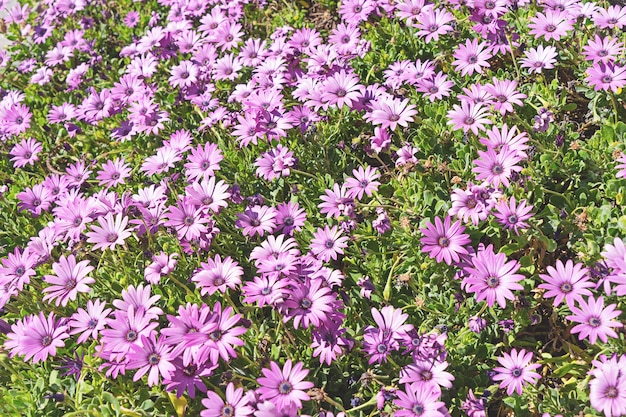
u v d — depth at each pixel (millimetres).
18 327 1060
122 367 988
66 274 1081
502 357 1060
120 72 1583
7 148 1475
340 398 1049
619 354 989
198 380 970
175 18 1566
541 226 1116
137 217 1147
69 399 1022
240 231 1210
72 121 1504
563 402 980
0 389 1103
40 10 1850
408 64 1304
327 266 1169
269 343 1043
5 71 1667
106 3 1760
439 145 1230
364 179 1164
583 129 1226
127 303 1027
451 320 1077
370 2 1395
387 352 993
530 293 1088
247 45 1414
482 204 1052
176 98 1418
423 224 1118
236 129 1271
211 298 1121
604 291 1007
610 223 1079
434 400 953
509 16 1377
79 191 1349
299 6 1623
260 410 932
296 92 1285
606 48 1192
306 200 1211
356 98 1244
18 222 1318
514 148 1096
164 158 1254
